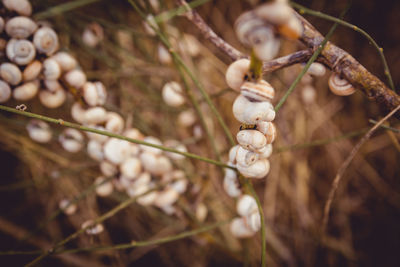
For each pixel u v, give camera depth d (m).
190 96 0.40
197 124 0.51
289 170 0.57
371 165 0.58
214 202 0.54
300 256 0.55
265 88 0.26
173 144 0.43
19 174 0.61
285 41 0.55
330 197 0.34
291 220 0.58
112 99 0.54
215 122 0.58
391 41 0.58
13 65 0.32
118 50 0.55
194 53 0.54
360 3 0.58
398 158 0.57
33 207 0.60
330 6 0.58
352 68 0.30
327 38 0.29
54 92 0.35
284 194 0.58
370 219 0.57
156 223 0.59
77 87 0.35
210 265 0.57
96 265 0.56
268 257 0.55
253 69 0.26
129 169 0.38
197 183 0.45
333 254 0.54
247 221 0.35
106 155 0.38
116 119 0.38
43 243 0.58
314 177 0.59
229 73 0.27
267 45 0.23
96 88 0.36
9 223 0.57
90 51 0.48
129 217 0.59
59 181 0.56
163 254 0.58
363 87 0.30
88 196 0.56
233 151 0.32
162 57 0.46
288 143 0.56
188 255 0.58
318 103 0.58
